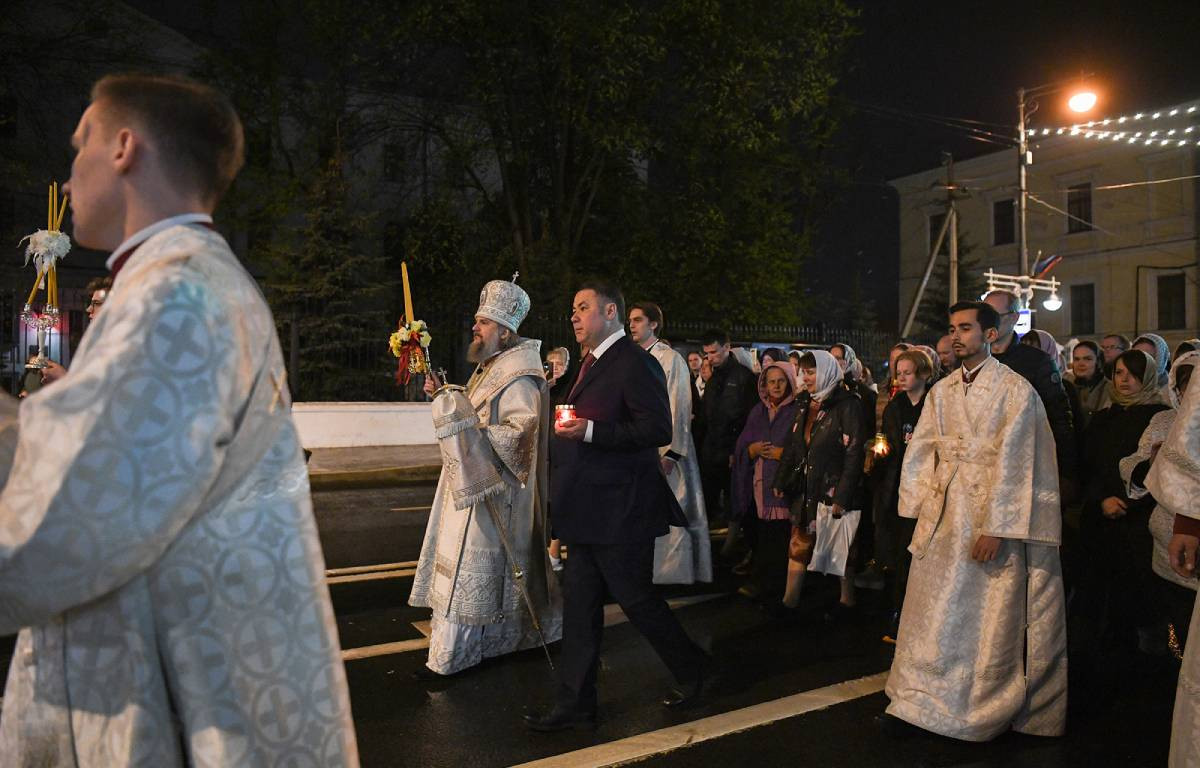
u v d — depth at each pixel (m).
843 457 5.62
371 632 5.28
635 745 3.74
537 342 4.79
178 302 1.22
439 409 4.27
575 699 3.88
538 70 19.41
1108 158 31.94
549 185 21.55
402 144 21.67
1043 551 3.90
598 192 22.14
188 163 1.42
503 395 4.55
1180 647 4.45
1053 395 4.66
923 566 3.98
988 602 3.86
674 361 6.43
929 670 3.86
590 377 4.00
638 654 4.99
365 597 6.05
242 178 19.06
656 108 20.89
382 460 13.72
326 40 19.22
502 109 19.61
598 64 18.88
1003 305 4.76
